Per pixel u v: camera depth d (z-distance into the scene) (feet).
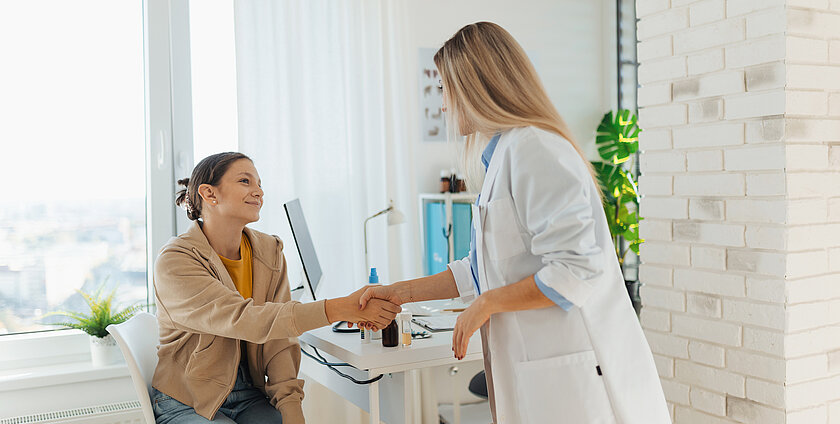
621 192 12.34
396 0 10.29
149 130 9.14
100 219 9.11
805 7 5.97
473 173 5.64
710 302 6.64
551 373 4.80
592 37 12.80
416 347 6.44
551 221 4.58
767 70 6.04
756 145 6.17
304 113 9.66
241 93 9.29
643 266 7.37
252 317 6.22
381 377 6.86
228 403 6.84
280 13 9.51
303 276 9.62
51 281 8.88
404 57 10.37
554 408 4.78
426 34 11.23
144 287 9.37
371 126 10.19
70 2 8.91
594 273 4.58
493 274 5.08
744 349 6.35
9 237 8.67
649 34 7.14
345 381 7.46
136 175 9.29
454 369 6.93
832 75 6.15
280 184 9.52
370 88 10.16
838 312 6.28
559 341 4.82
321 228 9.81
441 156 11.37
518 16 12.10
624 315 4.92
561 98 12.55
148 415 6.49
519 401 4.97
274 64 9.45
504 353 5.03
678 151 6.92
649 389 4.90
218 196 6.83
